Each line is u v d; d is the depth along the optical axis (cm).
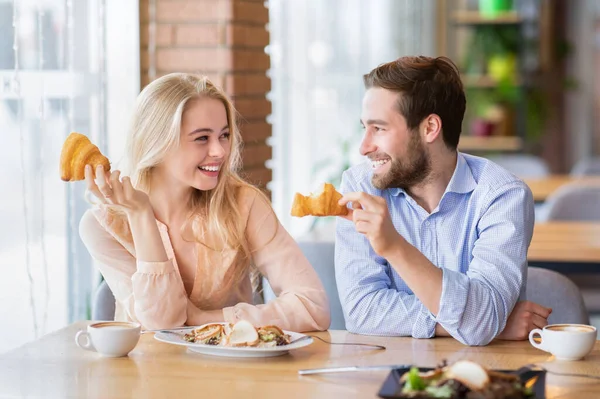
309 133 525
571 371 193
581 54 888
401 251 214
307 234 361
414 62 238
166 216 260
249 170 398
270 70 463
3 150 281
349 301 238
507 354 209
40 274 295
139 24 378
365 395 176
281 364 198
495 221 237
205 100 247
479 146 796
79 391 180
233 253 260
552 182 621
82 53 318
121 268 258
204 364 199
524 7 833
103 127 327
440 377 167
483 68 805
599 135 895
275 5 472
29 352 210
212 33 378
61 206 310
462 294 217
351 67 595
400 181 241
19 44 286
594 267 376
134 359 204
